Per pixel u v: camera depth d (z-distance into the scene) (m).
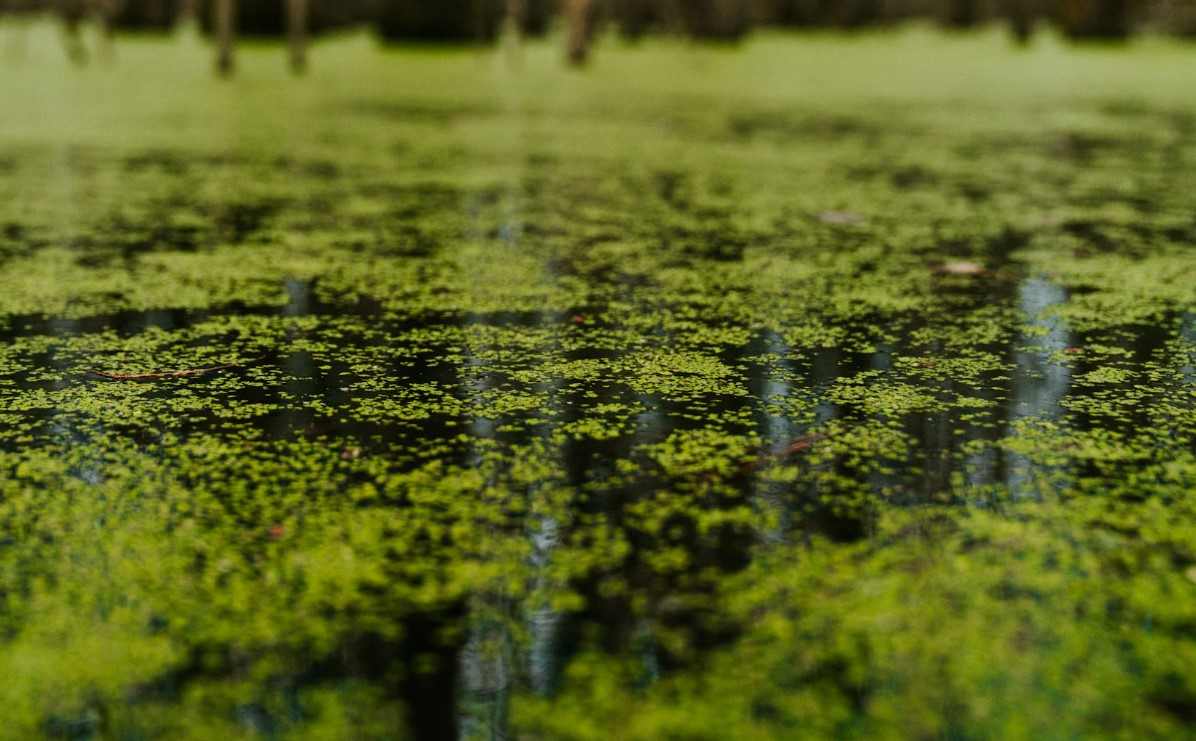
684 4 30.28
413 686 2.21
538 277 5.50
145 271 5.55
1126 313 4.85
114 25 27.14
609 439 3.42
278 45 24.56
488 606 2.47
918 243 6.30
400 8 24.00
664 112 13.99
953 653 2.29
